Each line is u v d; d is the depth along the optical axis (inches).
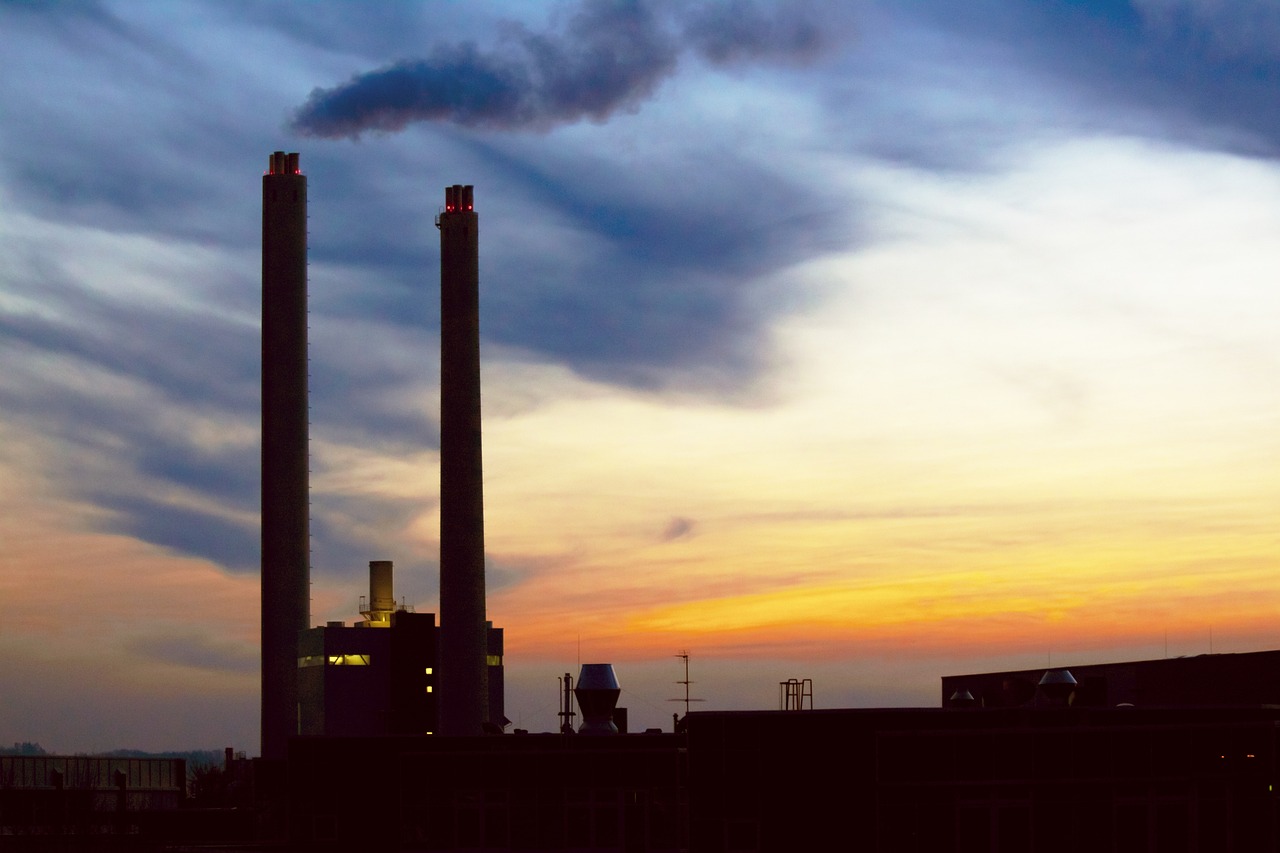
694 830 2511.1
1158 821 2529.5
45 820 4569.4
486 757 2792.8
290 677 6466.5
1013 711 2551.7
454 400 6392.7
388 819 2851.9
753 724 2524.6
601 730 2992.1
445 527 6363.2
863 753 2513.5
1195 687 3538.4
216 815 4067.4
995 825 2509.8
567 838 2763.3
